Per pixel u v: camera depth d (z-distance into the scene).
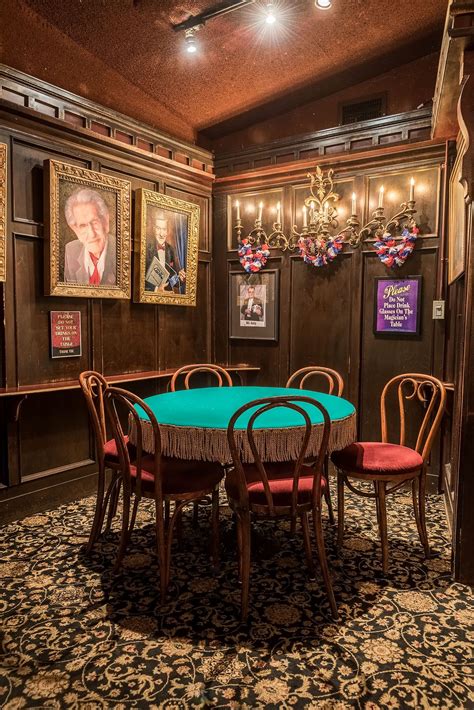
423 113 3.41
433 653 1.75
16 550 2.54
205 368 3.51
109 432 3.55
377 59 3.52
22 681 1.61
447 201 3.34
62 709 1.49
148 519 2.98
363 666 1.68
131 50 3.19
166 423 2.12
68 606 2.04
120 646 1.78
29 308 2.99
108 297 3.42
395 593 2.15
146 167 3.71
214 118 4.11
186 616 1.97
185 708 1.49
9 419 2.82
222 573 2.32
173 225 3.89
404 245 3.46
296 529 2.81
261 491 2.02
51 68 3.06
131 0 2.70
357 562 2.43
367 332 3.74
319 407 1.92
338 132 3.75
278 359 4.16
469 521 2.21
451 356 3.36
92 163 3.31
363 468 2.36
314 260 3.85
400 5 2.92
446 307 3.37
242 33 3.08
